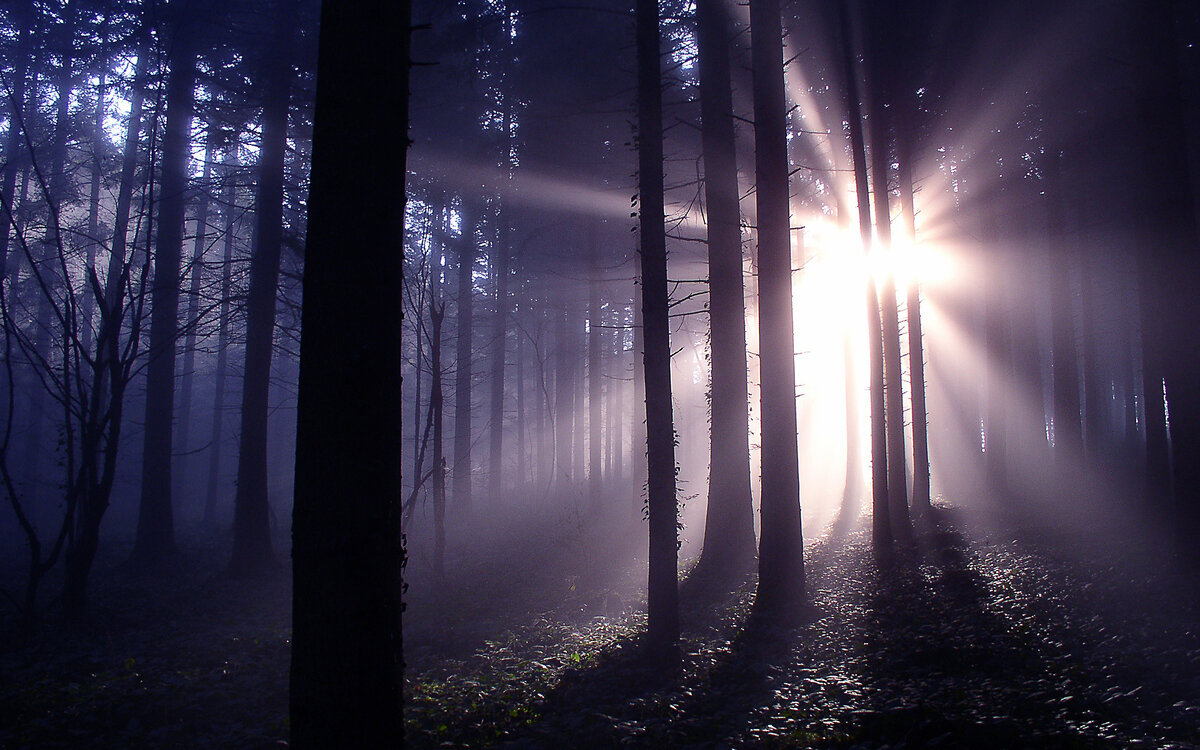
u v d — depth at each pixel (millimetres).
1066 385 21047
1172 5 10812
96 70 17859
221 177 19484
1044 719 6305
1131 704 6551
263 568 17094
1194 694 6613
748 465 14953
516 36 19297
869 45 17297
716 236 15016
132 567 18484
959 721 6254
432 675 9570
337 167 4992
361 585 4770
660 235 9453
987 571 12945
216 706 8406
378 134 5062
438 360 16078
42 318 26297
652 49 9789
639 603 13094
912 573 13508
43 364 12336
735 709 7527
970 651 8562
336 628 4707
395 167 5152
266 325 17688
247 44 17859
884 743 6195
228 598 14961
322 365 4863
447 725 7484
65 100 22656
